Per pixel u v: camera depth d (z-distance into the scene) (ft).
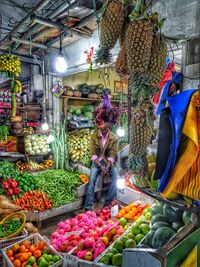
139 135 3.56
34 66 20.90
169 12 7.92
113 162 13.46
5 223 9.28
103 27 3.51
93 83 19.71
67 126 17.52
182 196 3.77
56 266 6.96
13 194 12.05
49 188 12.94
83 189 13.82
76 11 10.60
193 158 3.15
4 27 14.78
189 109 3.23
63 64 12.25
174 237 3.96
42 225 12.23
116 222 8.78
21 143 16.11
